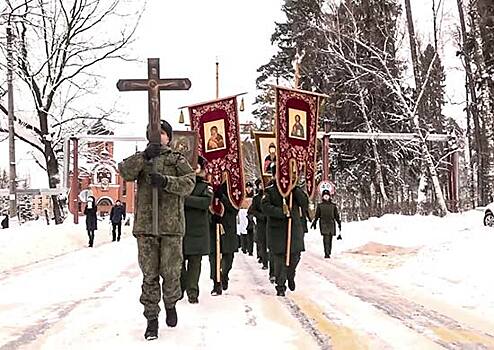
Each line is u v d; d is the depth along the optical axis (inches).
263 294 389.7
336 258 650.2
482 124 992.9
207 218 353.7
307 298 370.6
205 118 438.0
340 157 1603.1
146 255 253.3
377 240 836.6
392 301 358.6
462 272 457.4
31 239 749.3
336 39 1462.8
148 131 256.7
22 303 354.3
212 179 424.8
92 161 1843.0
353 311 325.7
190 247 345.1
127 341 253.0
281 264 383.6
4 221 1234.0
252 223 727.1
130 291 403.9
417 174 1605.6
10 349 245.9
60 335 268.8
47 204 2272.4
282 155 398.6
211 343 250.2
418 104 1237.1
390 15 1433.3
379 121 1528.1
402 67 1429.6
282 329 278.8
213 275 395.9
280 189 382.3
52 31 1288.1
